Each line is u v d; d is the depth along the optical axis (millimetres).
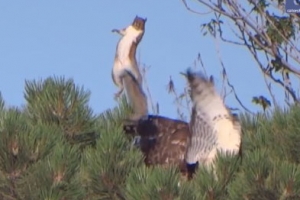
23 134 12047
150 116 13344
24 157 12016
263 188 11742
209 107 12094
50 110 13078
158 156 12859
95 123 13312
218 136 12203
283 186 11695
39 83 13344
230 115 12273
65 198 11922
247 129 13570
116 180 12250
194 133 12258
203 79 11938
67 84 13203
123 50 14656
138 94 14047
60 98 13086
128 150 12586
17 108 12953
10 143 11977
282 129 12836
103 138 12461
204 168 12078
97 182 12258
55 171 11984
